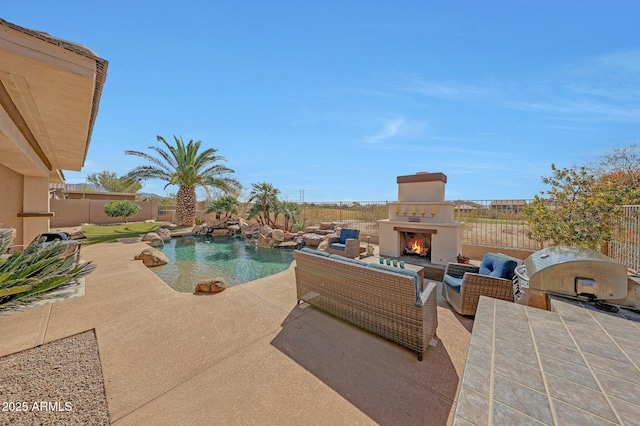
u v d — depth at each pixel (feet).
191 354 8.00
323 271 10.82
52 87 9.27
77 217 55.98
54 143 17.01
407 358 7.91
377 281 8.88
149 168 50.57
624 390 3.13
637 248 11.45
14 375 6.88
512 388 3.19
